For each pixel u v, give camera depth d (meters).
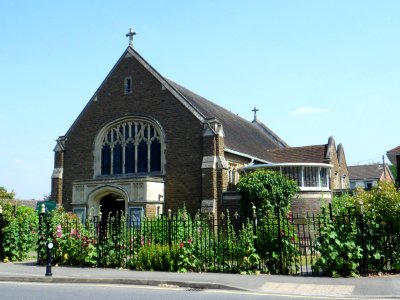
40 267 15.98
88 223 17.22
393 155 29.33
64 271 14.69
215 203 24.88
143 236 16.19
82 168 29.73
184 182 26.34
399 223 13.80
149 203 25.20
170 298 10.15
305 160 34.53
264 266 14.17
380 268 13.63
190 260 14.52
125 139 28.95
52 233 16.91
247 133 37.19
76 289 11.69
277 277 12.97
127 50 29.83
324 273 13.37
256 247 14.23
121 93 29.39
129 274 13.77
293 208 23.97
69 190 29.84
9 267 15.98
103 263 15.98
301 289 11.09
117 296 10.47
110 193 26.94
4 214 18.59
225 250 14.48
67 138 30.64
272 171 23.67
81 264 16.28
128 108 28.94
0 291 11.41
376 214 13.97
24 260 18.88
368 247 13.44
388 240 13.69
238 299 9.95
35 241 19.69
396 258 13.63
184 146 26.72
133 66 29.38
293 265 15.33
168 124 27.44
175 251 14.69
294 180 24.66
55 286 12.34
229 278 12.78
